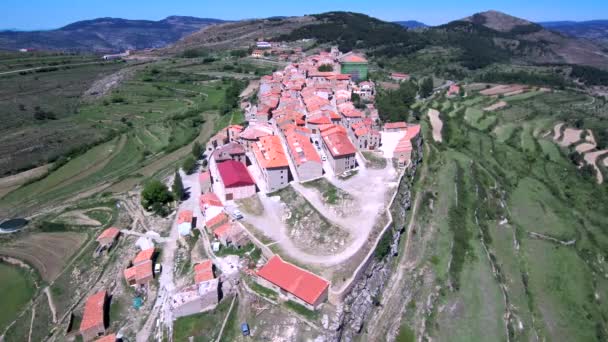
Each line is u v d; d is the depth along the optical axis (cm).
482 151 18050
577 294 10562
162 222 11212
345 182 11938
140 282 8981
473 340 8862
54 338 8112
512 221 13462
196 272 8762
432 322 9156
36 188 15562
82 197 13962
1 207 14038
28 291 9575
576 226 13550
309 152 12419
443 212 12812
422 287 9944
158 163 16450
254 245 9650
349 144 12912
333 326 7500
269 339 7438
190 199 12262
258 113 16875
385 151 14288
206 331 7844
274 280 8175
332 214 10419
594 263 12019
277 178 11756
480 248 11669
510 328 9250
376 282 9244
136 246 10244
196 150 15350
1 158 18288
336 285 8112
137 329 8012
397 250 10738
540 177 17025
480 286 10250
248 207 11031
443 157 16600
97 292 9088
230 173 11856
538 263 11612
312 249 9319
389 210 10644
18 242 11312
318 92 19388
